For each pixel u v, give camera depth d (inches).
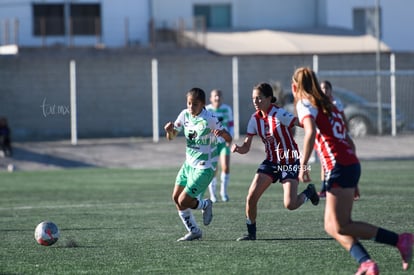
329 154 691.4
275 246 908.6
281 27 4343.0
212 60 3218.5
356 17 4384.8
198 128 943.0
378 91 2640.3
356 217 1154.7
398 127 2714.1
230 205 1381.6
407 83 3002.0
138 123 3171.8
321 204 1346.0
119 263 818.2
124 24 4055.1
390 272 743.1
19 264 825.5
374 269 671.8
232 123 1501.0
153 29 3713.1
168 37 3971.5
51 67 3102.9
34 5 3932.1
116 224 1149.1
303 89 699.4
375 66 3255.4
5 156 2474.2
